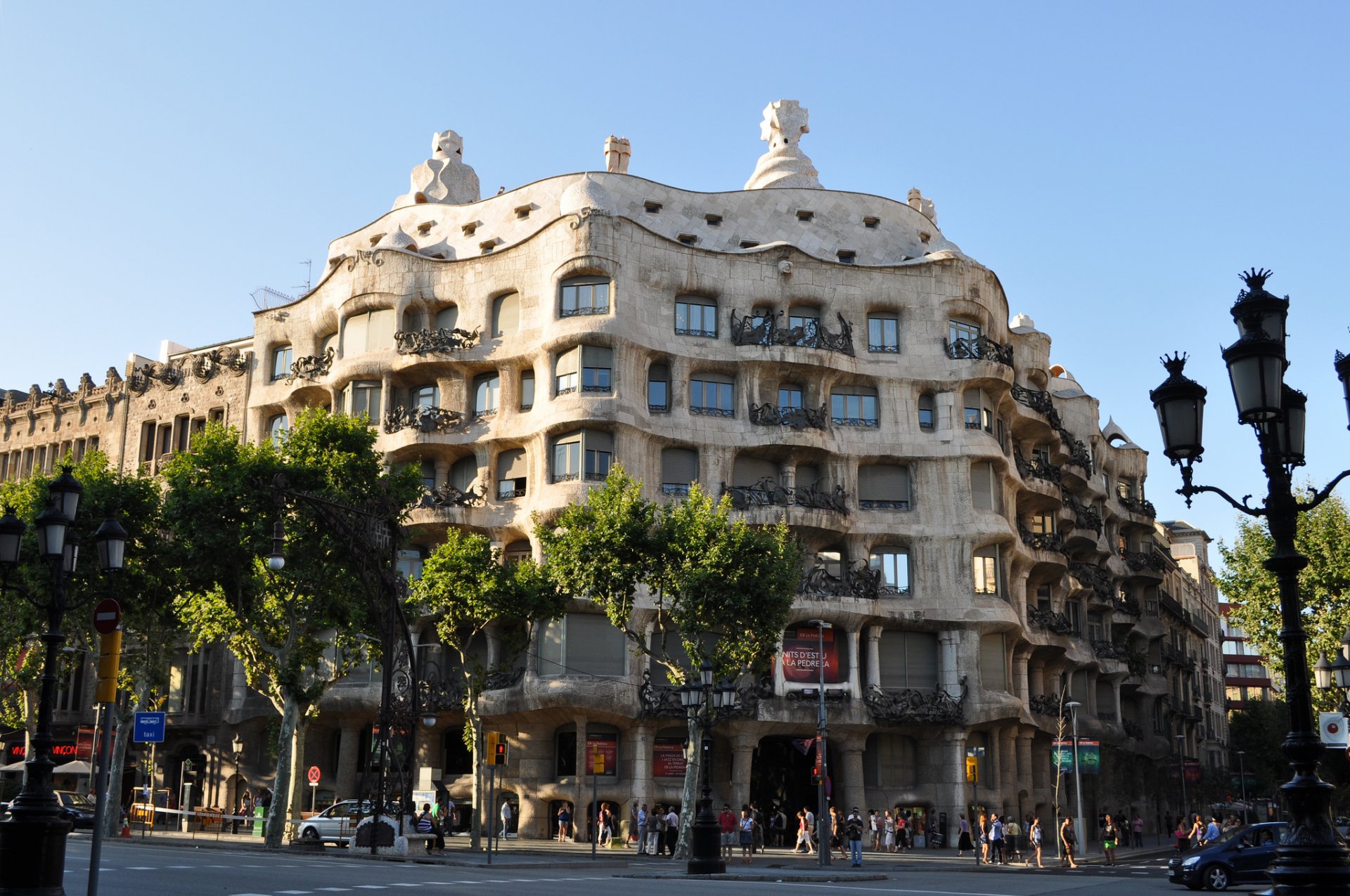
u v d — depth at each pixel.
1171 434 12.98
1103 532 82.19
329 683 44.97
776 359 58.09
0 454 74.75
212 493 41.44
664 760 54.38
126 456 69.56
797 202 64.81
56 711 66.62
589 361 55.31
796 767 59.47
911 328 61.12
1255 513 12.77
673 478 56.94
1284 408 13.04
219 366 67.19
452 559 46.44
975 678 57.97
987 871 40.91
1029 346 73.50
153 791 57.50
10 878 15.94
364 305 60.41
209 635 45.38
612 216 57.06
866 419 60.44
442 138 71.12
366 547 39.69
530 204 63.19
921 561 58.84
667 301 58.34
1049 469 68.00
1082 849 55.88
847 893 24.48
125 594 45.88
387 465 55.69
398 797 43.19
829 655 55.91
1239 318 13.16
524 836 53.28
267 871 25.47
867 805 57.56
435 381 59.81
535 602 46.44
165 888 20.44
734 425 57.78
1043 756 65.88
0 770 45.81
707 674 38.12
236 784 60.78
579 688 51.44
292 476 42.19
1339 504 52.38
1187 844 53.66
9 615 46.69
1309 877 11.55
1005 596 59.69
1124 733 76.94
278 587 43.50
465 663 49.91
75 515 17.88
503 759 36.66
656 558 42.50
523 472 57.03
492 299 59.06
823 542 58.38
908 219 66.38
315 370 62.16
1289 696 12.27
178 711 63.19
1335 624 49.91
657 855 44.31
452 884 23.27
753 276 59.69
